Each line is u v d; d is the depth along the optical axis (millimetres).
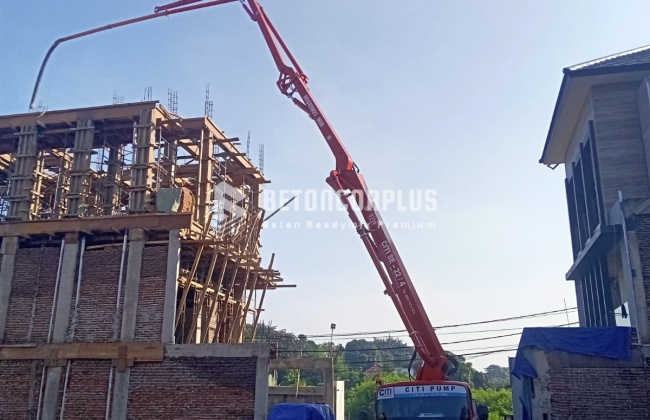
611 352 17797
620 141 21375
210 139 25906
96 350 22297
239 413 20906
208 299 26906
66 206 26422
